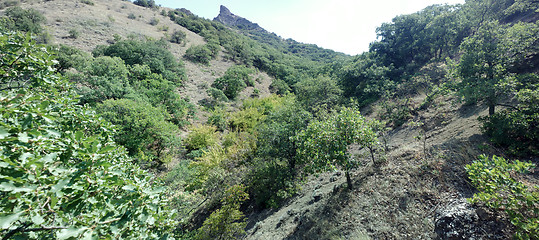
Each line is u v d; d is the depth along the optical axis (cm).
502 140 656
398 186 670
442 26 2142
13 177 176
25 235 180
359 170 917
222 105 3164
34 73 322
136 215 260
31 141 209
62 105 333
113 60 2561
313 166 727
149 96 2411
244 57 5662
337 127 747
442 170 655
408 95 1811
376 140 769
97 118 391
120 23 4988
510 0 1828
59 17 4031
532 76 730
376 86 2214
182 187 1404
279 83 4538
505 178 359
